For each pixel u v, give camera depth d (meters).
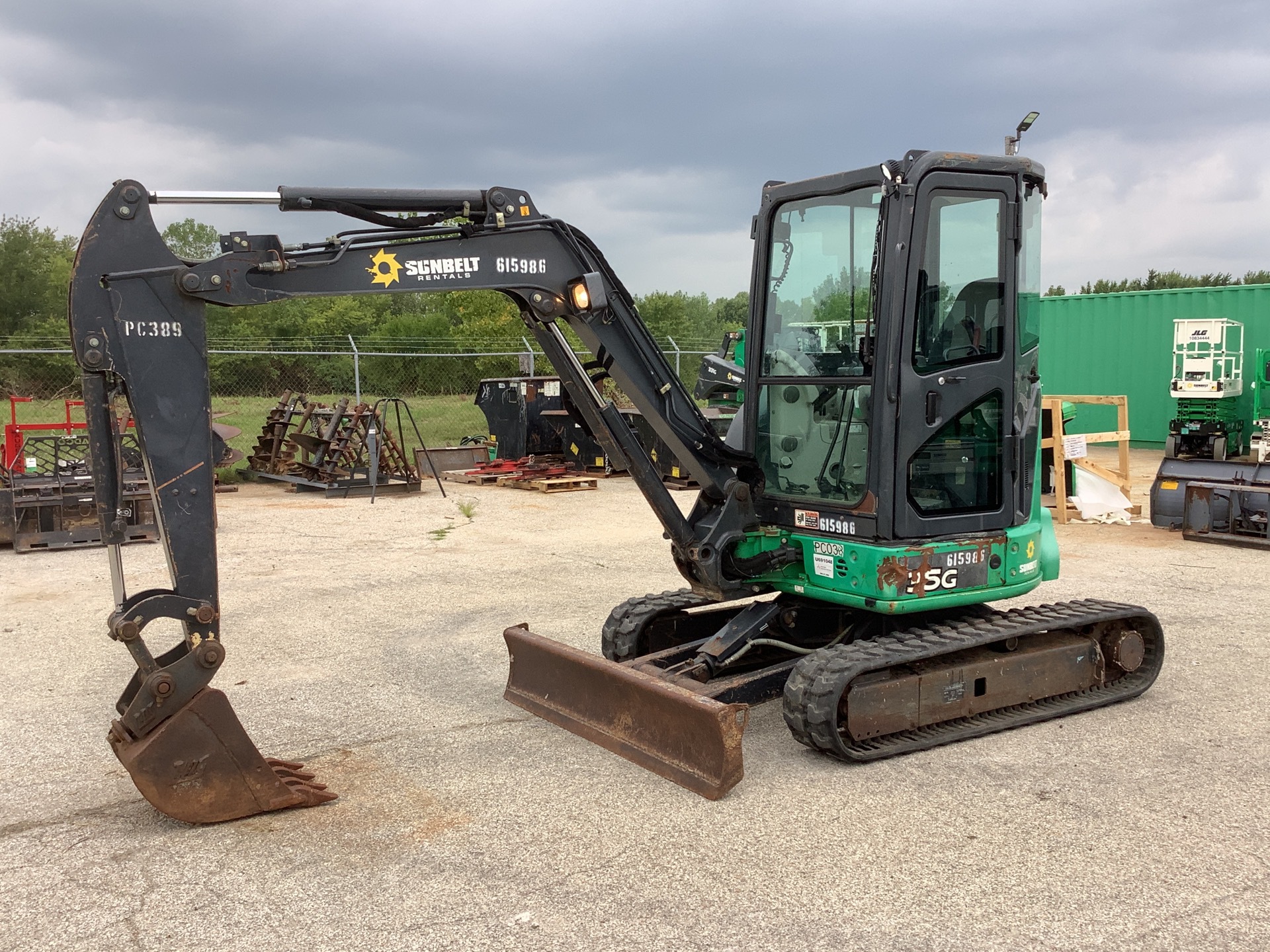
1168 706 5.56
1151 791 4.41
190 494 4.00
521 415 16.09
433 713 5.53
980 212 5.07
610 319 4.93
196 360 4.02
